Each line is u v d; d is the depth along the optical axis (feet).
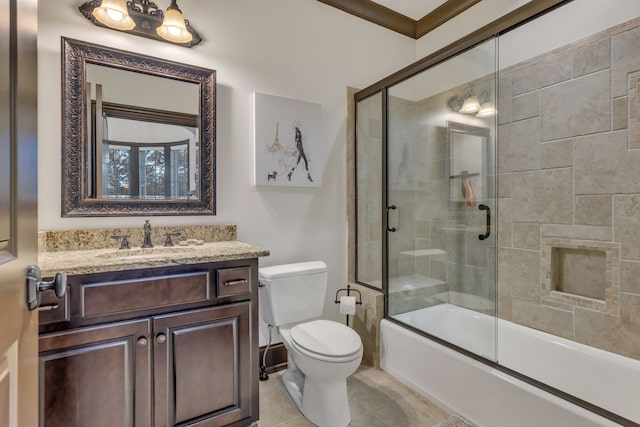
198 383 4.59
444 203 7.93
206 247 5.55
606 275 5.60
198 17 6.29
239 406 4.93
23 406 2.42
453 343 6.09
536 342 6.25
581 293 5.97
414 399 6.05
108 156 5.56
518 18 5.48
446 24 8.66
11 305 2.18
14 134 2.22
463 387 5.44
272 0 7.11
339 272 8.09
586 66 5.77
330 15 7.92
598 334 5.67
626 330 5.34
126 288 4.11
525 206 6.72
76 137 5.30
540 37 6.42
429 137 8.13
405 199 8.11
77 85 5.30
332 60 7.93
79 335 3.84
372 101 8.05
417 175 8.23
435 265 8.09
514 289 6.91
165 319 4.35
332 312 8.01
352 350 5.15
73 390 3.81
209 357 4.67
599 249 5.67
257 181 6.86
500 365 5.29
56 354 3.72
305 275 6.41
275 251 7.18
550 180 6.31
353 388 6.41
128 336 4.12
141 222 5.81
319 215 7.76
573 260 6.08
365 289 7.78
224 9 6.55
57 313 3.71
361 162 8.25
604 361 5.36
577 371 5.65
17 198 2.27
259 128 6.87
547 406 4.34
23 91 2.37
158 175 5.96
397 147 7.89
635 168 5.24
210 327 4.68
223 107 6.55
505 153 7.00
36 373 2.67
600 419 3.94
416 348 6.34
